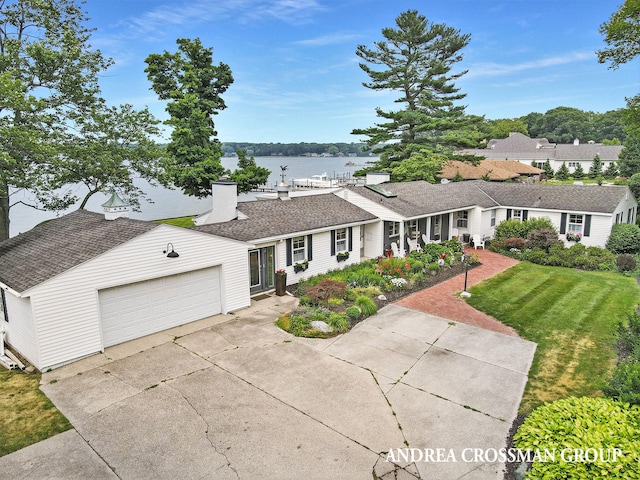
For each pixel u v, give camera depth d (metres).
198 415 7.84
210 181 26.19
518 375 9.42
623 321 12.62
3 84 15.30
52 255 10.94
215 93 28.77
